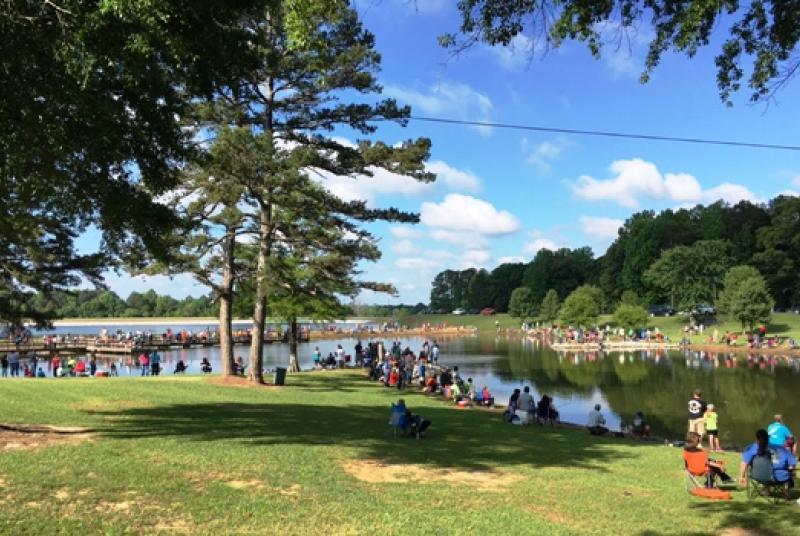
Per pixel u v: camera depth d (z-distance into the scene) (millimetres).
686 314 101312
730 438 24391
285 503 9211
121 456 11398
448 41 9188
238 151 23953
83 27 8383
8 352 63438
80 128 10711
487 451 15234
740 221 110438
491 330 134125
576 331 92000
